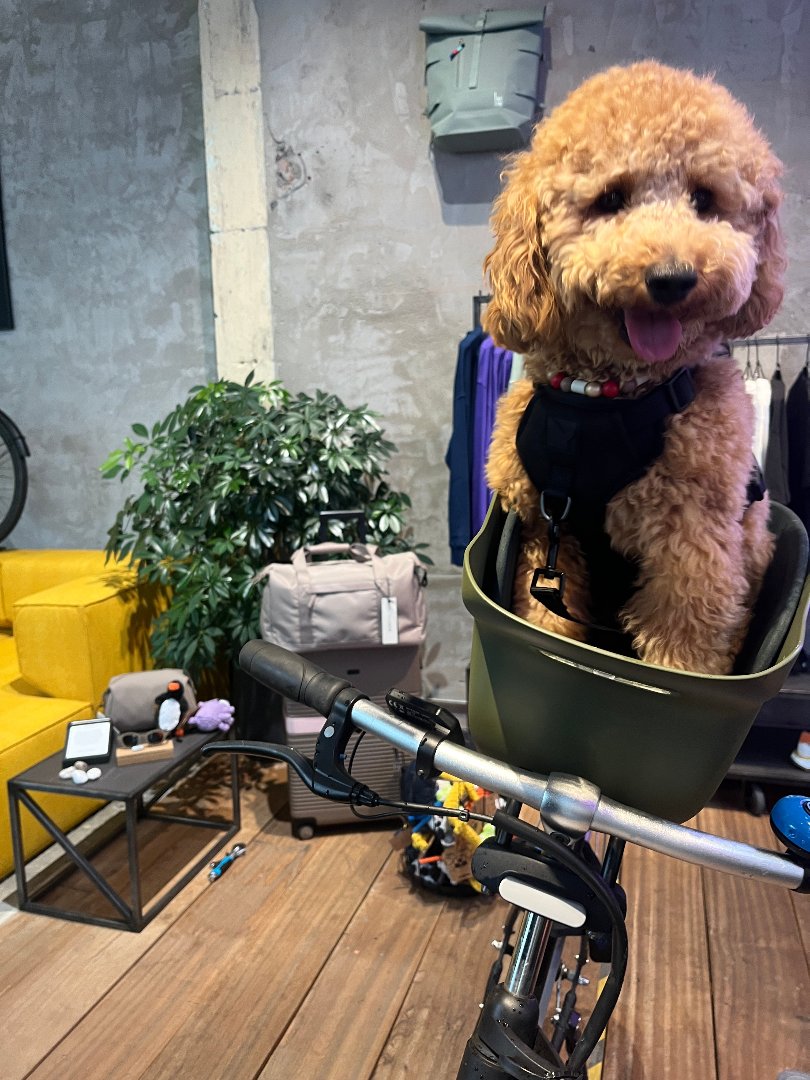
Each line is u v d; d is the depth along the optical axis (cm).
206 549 227
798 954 171
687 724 61
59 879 197
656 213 70
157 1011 152
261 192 270
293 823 213
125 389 311
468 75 231
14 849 181
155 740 194
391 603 199
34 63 297
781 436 222
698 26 229
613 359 74
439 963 165
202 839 214
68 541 330
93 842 214
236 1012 152
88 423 318
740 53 228
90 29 289
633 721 62
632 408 70
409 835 207
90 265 306
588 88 78
